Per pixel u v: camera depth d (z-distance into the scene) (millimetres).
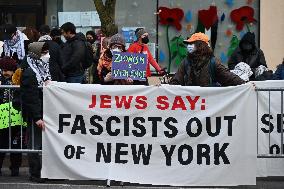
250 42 12219
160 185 9078
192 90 8922
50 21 16062
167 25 15797
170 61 15805
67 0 15961
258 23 15602
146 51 12008
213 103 8922
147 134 9000
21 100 9352
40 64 9531
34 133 9375
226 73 9227
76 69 11086
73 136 9102
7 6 16188
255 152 8945
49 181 9594
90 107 9055
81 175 9086
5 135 9641
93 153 9078
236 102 8906
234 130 8922
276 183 9742
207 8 15758
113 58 9555
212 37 15750
